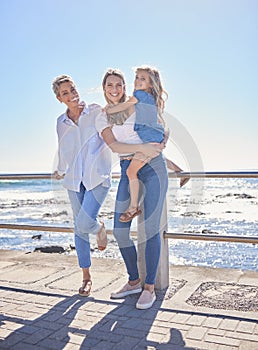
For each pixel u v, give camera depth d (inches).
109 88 109.7
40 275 143.2
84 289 121.5
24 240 240.7
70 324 101.5
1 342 92.6
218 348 87.2
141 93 107.0
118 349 88.2
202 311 107.1
